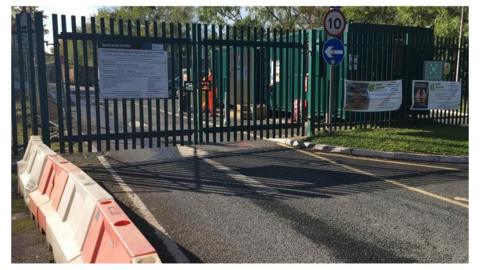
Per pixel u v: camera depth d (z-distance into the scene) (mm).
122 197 5852
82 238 3445
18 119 11664
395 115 12023
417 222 4945
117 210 3201
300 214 5207
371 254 4098
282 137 10422
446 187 6449
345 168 7672
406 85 12031
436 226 4824
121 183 6566
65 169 4449
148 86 8375
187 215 5145
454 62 12773
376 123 11664
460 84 12430
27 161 6281
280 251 4145
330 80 10477
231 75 14820
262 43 9539
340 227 4781
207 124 9234
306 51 10156
